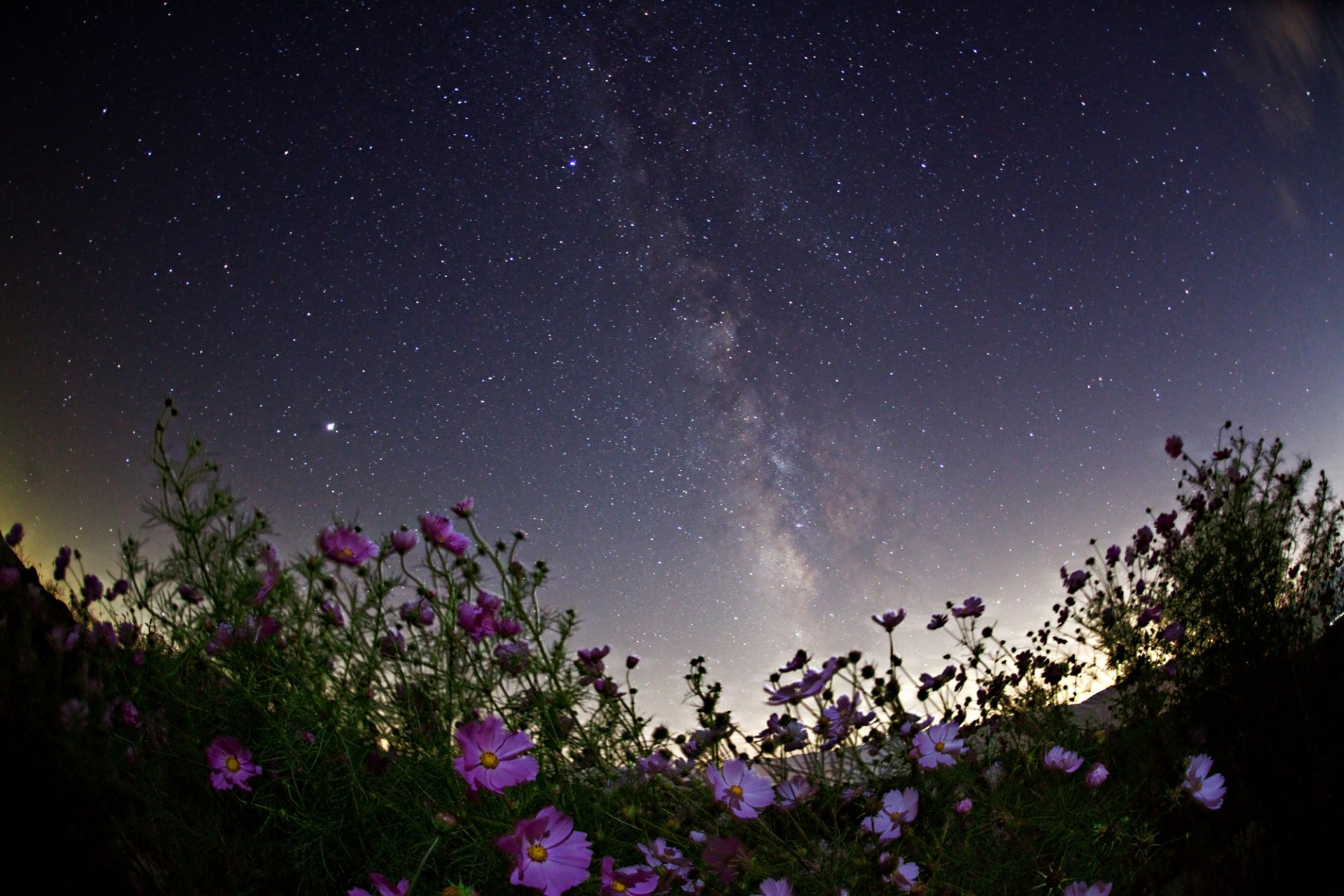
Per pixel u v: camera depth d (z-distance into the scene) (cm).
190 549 155
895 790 142
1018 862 132
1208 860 143
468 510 150
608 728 147
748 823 131
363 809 132
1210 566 190
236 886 129
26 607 135
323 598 145
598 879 121
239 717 149
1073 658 202
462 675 142
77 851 112
